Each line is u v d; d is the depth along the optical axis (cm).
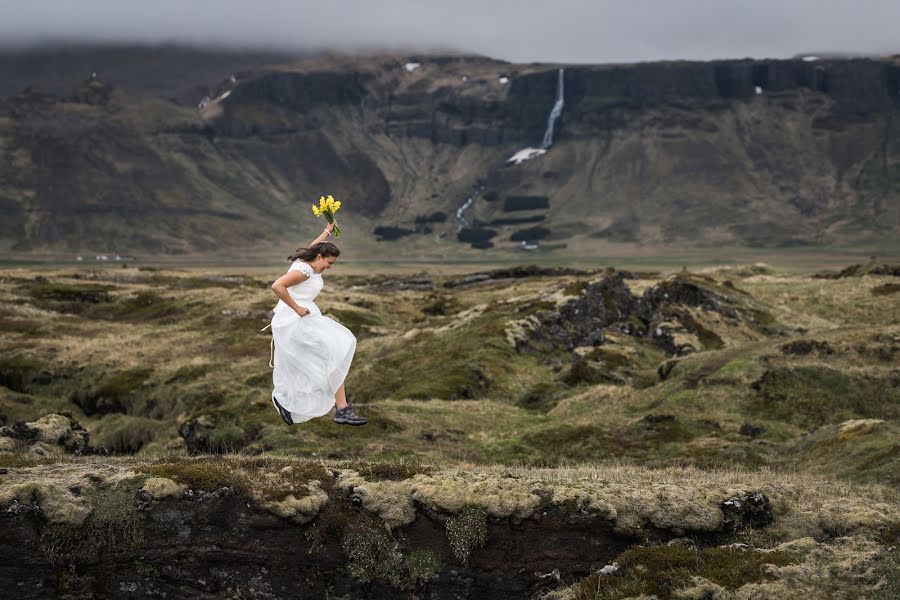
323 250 1032
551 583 1060
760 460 2067
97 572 981
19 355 5091
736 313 5850
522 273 12094
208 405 3875
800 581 948
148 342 5597
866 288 7088
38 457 1170
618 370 3994
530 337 4659
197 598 1005
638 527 1084
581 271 12019
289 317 1022
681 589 953
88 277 10844
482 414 2945
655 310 5800
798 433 2427
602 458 2258
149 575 995
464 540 1052
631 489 1134
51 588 966
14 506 958
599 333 5078
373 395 3906
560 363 4419
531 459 2292
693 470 1505
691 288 5938
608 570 1016
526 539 1073
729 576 965
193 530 1012
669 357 4903
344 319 6262
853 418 2541
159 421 3781
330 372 1016
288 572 1035
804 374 2736
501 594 1057
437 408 2958
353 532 1048
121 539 988
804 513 1123
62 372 4828
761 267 11038
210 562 1015
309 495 1055
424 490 1075
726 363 3012
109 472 1048
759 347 3161
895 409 2603
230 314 6600
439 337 4716
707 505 1104
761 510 1115
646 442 2367
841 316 6481
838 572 954
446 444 2433
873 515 1083
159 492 1004
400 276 14962
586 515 1082
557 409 3108
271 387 4094
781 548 1022
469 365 3994
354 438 2397
